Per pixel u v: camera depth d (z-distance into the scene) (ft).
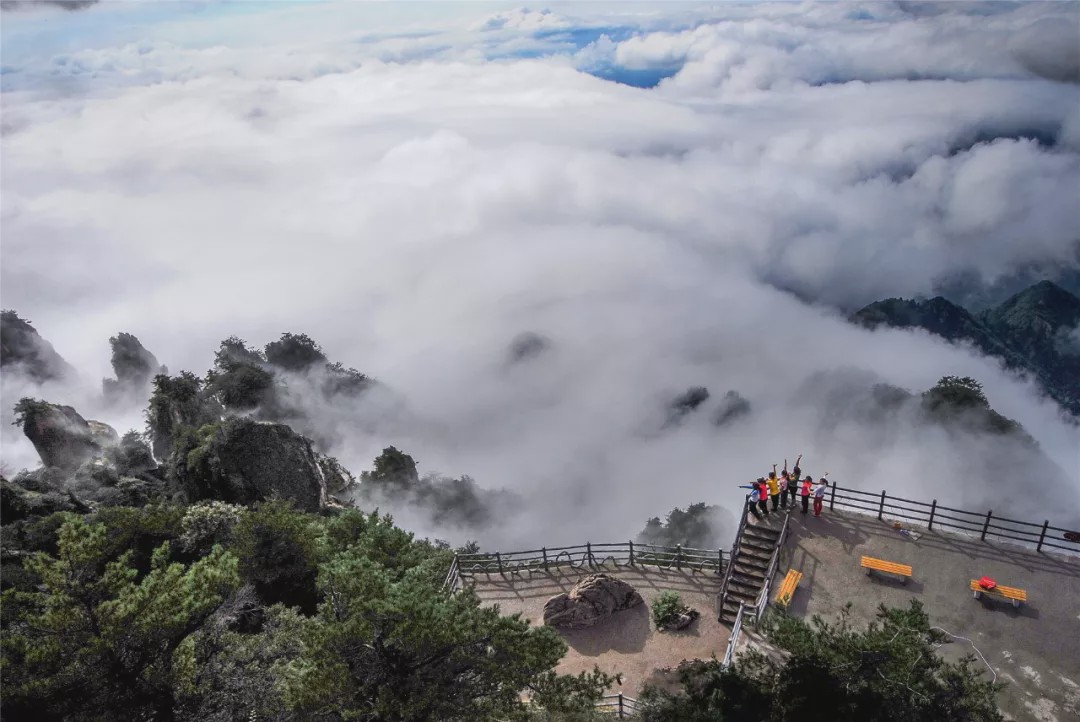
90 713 62.64
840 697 60.64
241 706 69.10
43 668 63.10
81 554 64.34
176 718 66.59
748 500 97.71
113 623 63.36
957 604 81.92
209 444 160.56
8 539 108.58
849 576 86.48
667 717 67.26
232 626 89.25
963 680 61.41
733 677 66.03
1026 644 76.69
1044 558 87.56
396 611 62.90
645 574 107.96
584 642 96.73
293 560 103.86
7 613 66.49
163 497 162.40
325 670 62.80
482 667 67.41
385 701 62.23
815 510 96.02
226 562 71.05
